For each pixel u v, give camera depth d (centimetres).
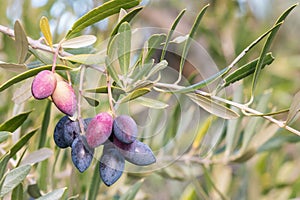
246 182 100
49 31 53
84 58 50
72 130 50
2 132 53
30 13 89
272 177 103
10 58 81
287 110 56
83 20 52
